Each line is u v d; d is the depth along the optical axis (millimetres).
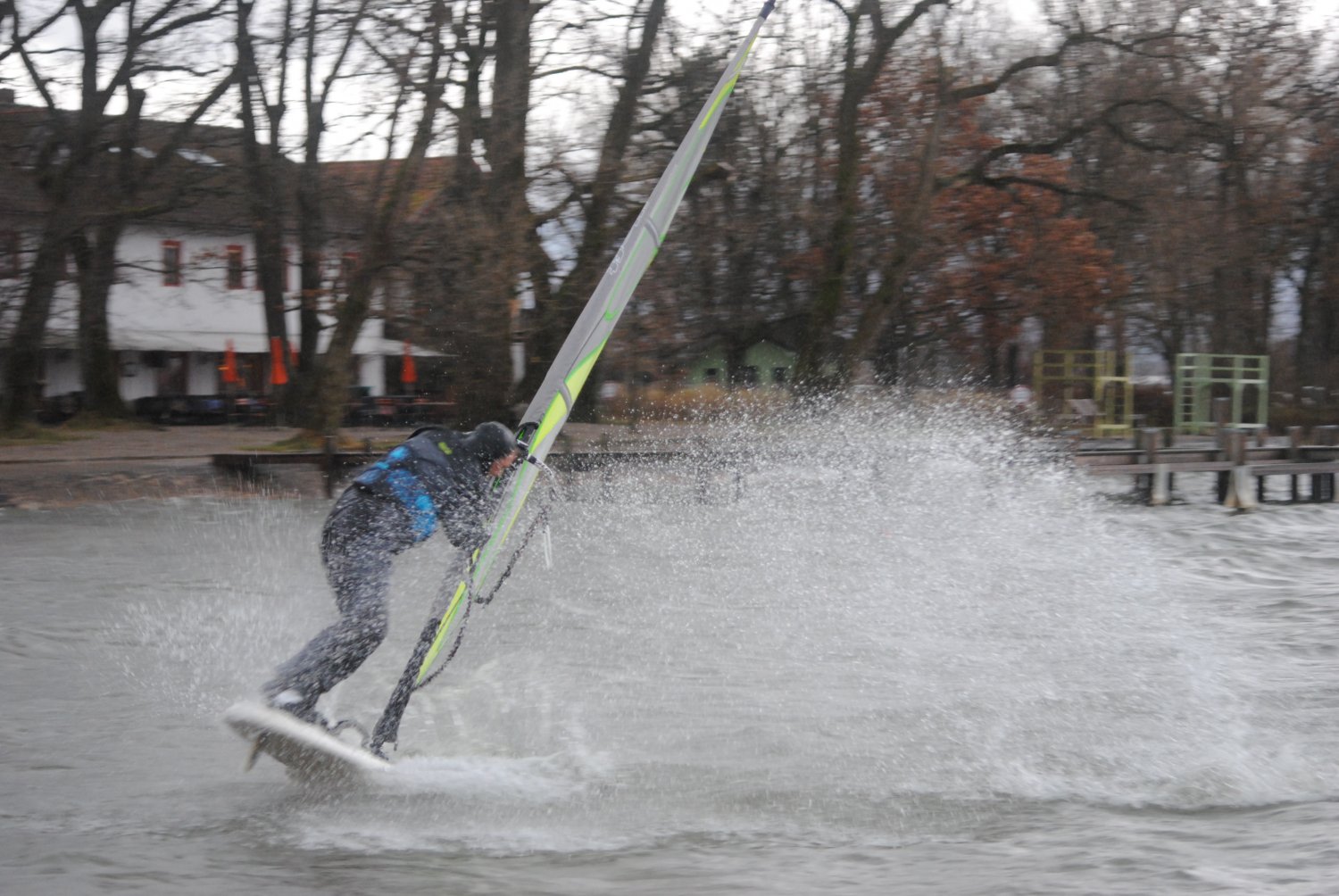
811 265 70000
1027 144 68938
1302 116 96000
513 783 13586
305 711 13602
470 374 54031
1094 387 97562
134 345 104438
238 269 73812
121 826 12031
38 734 15266
